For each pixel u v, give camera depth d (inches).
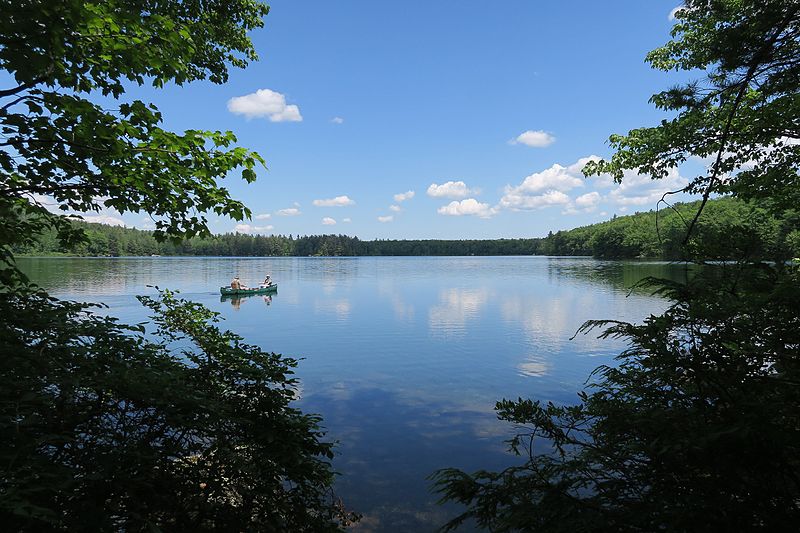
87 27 132.6
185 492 135.3
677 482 90.3
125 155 160.4
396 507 258.2
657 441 92.0
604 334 111.0
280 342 776.9
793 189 281.0
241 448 152.3
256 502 153.3
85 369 135.0
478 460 320.8
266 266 3988.7
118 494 111.2
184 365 180.2
